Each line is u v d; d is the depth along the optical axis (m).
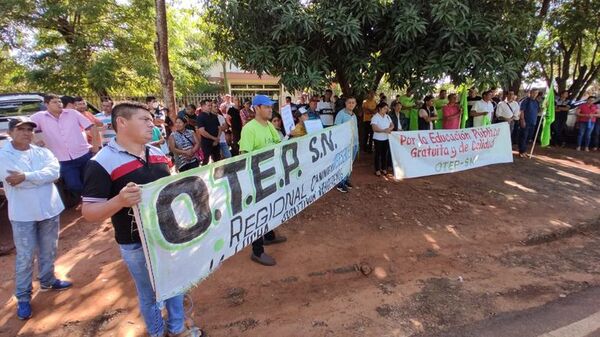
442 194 6.48
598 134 10.88
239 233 3.13
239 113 9.41
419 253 4.44
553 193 6.75
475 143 6.75
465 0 5.53
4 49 13.74
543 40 13.82
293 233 4.92
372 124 7.29
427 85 5.97
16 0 12.08
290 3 5.53
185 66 18.42
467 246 4.63
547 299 3.50
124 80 14.38
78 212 5.84
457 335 2.98
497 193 6.64
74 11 12.89
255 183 3.30
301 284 3.78
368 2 5.45
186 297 3.52
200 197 2.64
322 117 9.08
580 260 4.34
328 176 4.72
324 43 6.27
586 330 3.00
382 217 5.45
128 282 3.79
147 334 3.04
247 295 3.58
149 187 2.22
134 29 14.27
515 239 4.84
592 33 12.41
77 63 13.75
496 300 3.48
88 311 3.34
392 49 6.14
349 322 3.17
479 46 5.68
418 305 3.40
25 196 3.21
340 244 4.62
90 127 5.71
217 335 3.01
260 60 5.81
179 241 2.47
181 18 15.30
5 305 3.47
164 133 8.20
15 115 7.05
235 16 5.70
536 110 9.79
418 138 6.16
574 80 15.76
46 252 3.53
